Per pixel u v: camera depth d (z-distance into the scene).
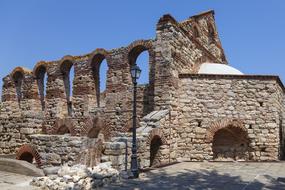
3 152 18.16
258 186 11.55
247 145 20.39
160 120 17.92
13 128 18.02
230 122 20.19
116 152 13.47
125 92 22.41
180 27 21.25
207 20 29.03
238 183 12.09
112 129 22.58
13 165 13.12
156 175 13.73
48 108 26.30
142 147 15.80
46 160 15.35
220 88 20.53
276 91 20.89
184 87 20.45
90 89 24.39
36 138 16.03
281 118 23.14
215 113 20.30
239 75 20.67
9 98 28.64
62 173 10.76
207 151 19.91
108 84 23.25
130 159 14.38
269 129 20.28
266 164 17.86
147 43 21.67
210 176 13.63
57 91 26.02
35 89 27.45
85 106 24.22
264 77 20.69
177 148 19.77
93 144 14.25
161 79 19.64
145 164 16.02
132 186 11.34
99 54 24.25
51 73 26.59
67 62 26.23
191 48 22.92
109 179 11.87
